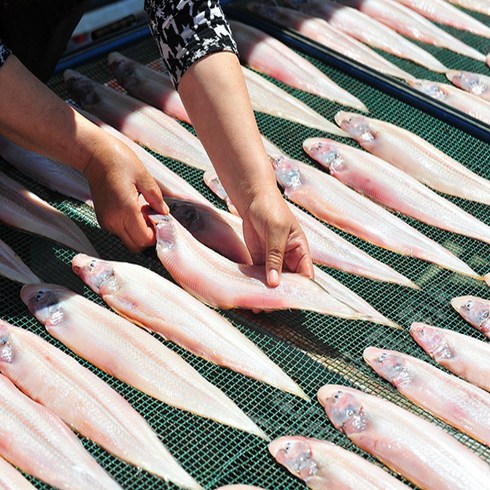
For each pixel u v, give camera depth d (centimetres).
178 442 96
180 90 112
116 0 164
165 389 100
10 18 124
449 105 138
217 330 105
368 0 162
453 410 100
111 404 98
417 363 103
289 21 155
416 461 95
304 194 124
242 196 107
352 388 101
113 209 111
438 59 153
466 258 118
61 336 105
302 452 94
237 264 110
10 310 108
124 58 143
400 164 131
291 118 137
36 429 96
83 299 108
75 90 137
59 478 93
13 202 119
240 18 155
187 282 110
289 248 107
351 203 123
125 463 94
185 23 111
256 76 143
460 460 94
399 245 118
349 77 145
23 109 107
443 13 161
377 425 97
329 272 115
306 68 145
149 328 107
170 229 113
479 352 105
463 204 126
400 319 110
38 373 101
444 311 111
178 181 125
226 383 102
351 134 135
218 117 108
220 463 94
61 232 116
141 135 132
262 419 99
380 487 92
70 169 124
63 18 125
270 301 106
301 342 106
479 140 134
